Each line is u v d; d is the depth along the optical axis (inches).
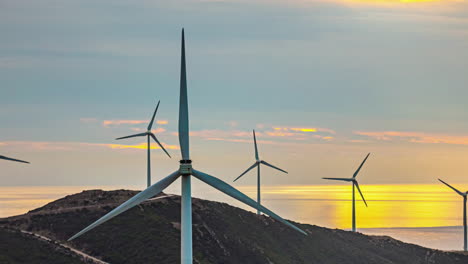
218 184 4175.7
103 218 4035.4
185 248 4045.3
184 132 4217.5
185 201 4089.6
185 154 4205.2
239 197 4195.4
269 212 4205.2
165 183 4138.8
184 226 4067.4
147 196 4114.2
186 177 4114.2
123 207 4099.4
